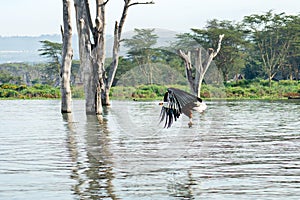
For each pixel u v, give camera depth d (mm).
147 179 15469
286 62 112250
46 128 29422
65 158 18797
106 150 17375
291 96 78562
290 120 33625
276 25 108438
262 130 27375
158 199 13547
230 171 16516
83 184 15039
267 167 17172
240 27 108438
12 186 14930
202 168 16828
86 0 35875
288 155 19359
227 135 24828
